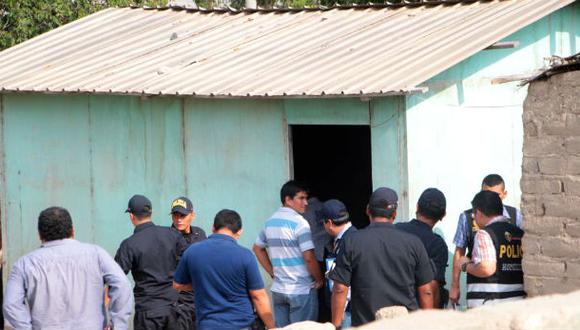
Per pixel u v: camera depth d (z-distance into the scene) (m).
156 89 17.50
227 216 12.66
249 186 17.55
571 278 12.21
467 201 16.03
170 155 18.81
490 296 12.52
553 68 12.31
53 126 20.78
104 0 32.41
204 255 12.42
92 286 12.01
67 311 11.85
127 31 23.86
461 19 18.20
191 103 18.34
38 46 23.67
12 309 11.73
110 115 19.77
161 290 14.88
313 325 9.16
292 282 14.52
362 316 11.81
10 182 21.66
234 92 16.20
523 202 12.74
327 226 13.70
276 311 14.82
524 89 16.86
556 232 12.37
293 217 14.59
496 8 18.36
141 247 14.77
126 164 19.59
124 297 12.13
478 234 12.53
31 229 21.42
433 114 15.40
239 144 17.62
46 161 20.98
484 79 16.27
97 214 20.23
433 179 15.41
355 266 11.79
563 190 12.29
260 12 23.33
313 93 15.00
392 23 19.45
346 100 15.73
